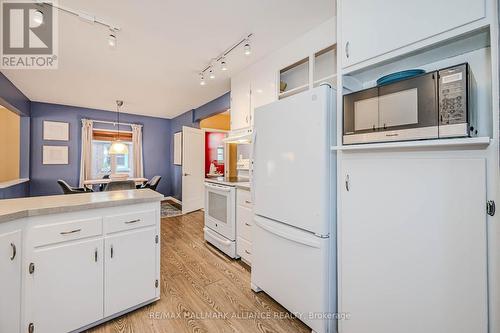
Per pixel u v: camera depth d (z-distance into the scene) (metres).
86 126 5.45
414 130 1.04
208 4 1.82
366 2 1.27
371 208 1.27
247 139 3.18
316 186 1.48
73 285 1.46
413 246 1.11
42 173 5.00
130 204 1.70
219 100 4.45
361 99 1.26
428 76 1.00
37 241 1.34
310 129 1.53
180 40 2.37
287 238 1.65
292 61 2.38
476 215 0.93
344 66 1.39
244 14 1.96
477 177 0.93
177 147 6.39
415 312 1.10
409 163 1.12
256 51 2.60
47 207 1.37
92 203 1.51
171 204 6.29
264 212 1.91
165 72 3.20
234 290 2.08
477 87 1.10
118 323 1.62
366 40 1.27
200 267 2.54
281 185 1.74
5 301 1.22
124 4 1.81
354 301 1.35
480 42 1.03
